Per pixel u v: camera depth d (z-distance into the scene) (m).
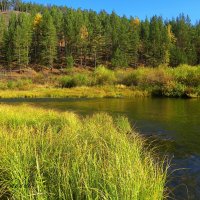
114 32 105.00
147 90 45.06
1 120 14.99
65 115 16.84
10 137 7.89
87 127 10.92
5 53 94.12
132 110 25.11
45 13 119.94
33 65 96.38
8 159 6.28
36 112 18.17
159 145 12.23
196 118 19.91
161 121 18.78
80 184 4.87
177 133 14.92
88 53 102.38
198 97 39.03
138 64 103.19
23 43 93.00
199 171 8.77
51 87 58.56
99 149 7.10
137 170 5.31
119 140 7.82
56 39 98.50
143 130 15.79
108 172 4.87
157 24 116.50
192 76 44.50
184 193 7.18
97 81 57.06
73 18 115.31
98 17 130.00
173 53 100.06
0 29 110.94
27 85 59.69
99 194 4.57
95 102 33.84
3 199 5.51
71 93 45.97
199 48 105.44
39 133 8.13
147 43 103.44
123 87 50.59
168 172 8.62
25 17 114.38
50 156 6.38
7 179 5.98
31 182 5.34
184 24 125.81
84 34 107.00
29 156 6.22
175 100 34.94
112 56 101.75
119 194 4.44
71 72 89.00
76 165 5.46
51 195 4.78
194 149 11.58
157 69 50.53
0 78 78.00
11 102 35.09
